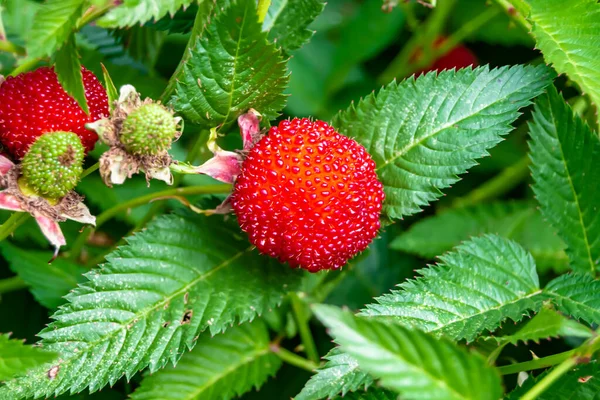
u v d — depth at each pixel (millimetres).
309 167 366
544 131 392
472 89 387
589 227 388
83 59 422
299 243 369
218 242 387
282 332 415
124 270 377
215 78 373
